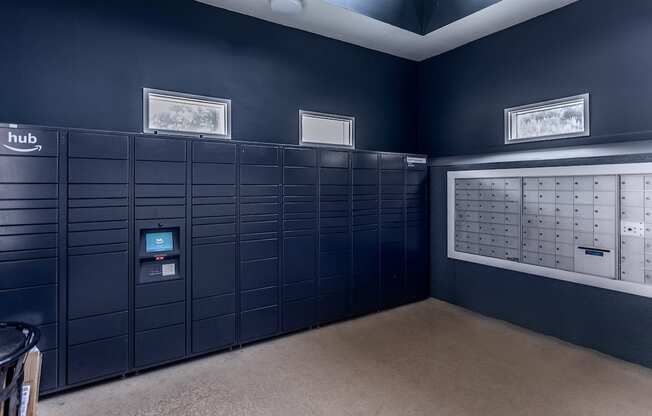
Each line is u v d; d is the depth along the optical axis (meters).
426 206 4.32
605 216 2.89
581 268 3.05
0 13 2.48
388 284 3.96
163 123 3.09
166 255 2.66
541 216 3.32
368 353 2.91
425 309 3.99
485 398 2.26
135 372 2.59
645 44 2.74
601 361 2.79
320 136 3.97
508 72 3.69
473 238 3.92
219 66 3.30
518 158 3.51
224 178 2.90
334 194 3.53
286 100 3.69
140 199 2.56
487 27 3.69
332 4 3.24
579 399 2.25
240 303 3.00
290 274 3.27
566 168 3.11
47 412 2.14
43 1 2.60
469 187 3.94
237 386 2.42
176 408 2.17
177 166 2.70
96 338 2.42
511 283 3.58
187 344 2.76
